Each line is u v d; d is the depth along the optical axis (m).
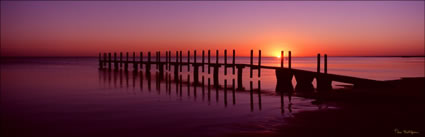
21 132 9.24
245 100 15.07
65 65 58.09
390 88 18.38
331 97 15.62
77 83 23.50
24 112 12.01
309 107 12.85
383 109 12.11
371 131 8.91
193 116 11.21
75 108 12.83
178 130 9.29
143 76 31.00
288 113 11.60
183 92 18.27
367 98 15.00
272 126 9.60
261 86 21.98
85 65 58.75
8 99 15.27
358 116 10.87
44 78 27.97
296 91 18.78
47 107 13.07
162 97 16.09
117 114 11.62
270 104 13.77
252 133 8.82
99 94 17.19
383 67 53.03
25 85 22.00
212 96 16.53
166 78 28.73
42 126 9.89
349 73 36.72
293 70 21.31
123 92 18.12
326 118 10.60
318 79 19.22
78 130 9.39
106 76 30.67
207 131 9.12
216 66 27.53
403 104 13.21
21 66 53.09
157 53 36.53
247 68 50.84
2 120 10.70
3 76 30.33
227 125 9.80
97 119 10.77
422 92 16.67
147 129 9.44
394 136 8.44
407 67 52.19
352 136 8.46
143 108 12.83
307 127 9.42
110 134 8.95
